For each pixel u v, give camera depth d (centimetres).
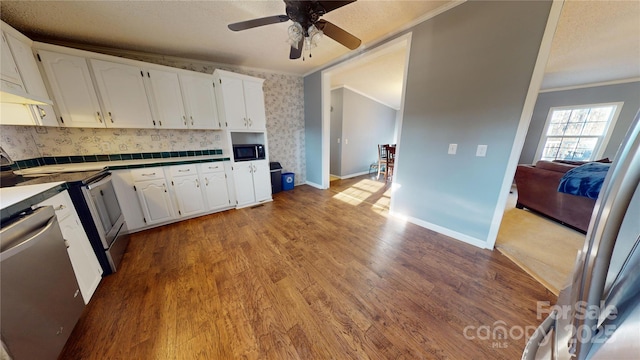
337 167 513
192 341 116
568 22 193
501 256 190
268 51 275
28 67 177
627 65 301
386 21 214
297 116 421
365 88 479
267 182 336
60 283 108
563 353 49
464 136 198
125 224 212
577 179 214
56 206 125
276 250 204
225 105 277
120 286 156
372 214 290
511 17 157
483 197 197
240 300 144
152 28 209
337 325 125
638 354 32
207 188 281
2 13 169
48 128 219
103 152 249
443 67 200
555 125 446
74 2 163
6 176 136
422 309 136
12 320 82
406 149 249
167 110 257
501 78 169
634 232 36
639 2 161
